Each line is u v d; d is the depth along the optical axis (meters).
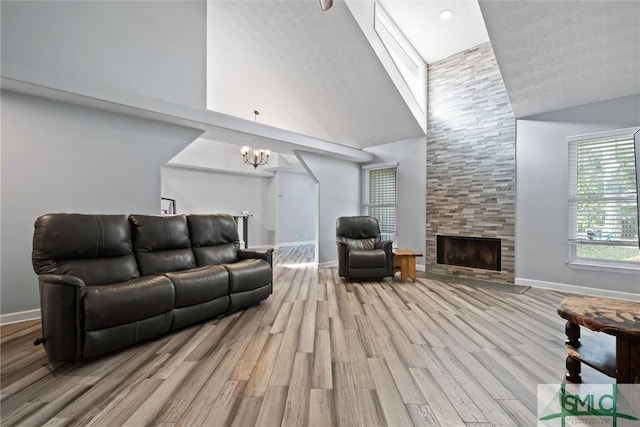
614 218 3.72
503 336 2.51
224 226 3.73
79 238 2.47
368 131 5.87
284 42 4.52
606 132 3.72
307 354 2.17
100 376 1.86
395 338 2.46
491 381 1.83
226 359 2.09
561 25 2.98
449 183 5.23
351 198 6.54
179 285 2.57
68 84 2.77
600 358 1.70
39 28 2.75
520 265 4.42
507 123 4.55
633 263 3.62
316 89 5.21
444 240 5.35
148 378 1.84
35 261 2.32
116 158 3.38
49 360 2.03
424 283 4.52
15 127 2.80
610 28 2.88
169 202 7.34
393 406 1.58
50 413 1.51
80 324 2.00
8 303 2.78
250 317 2.98
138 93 3.35
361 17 3.99
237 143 4.91
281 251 8.26
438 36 4.71
